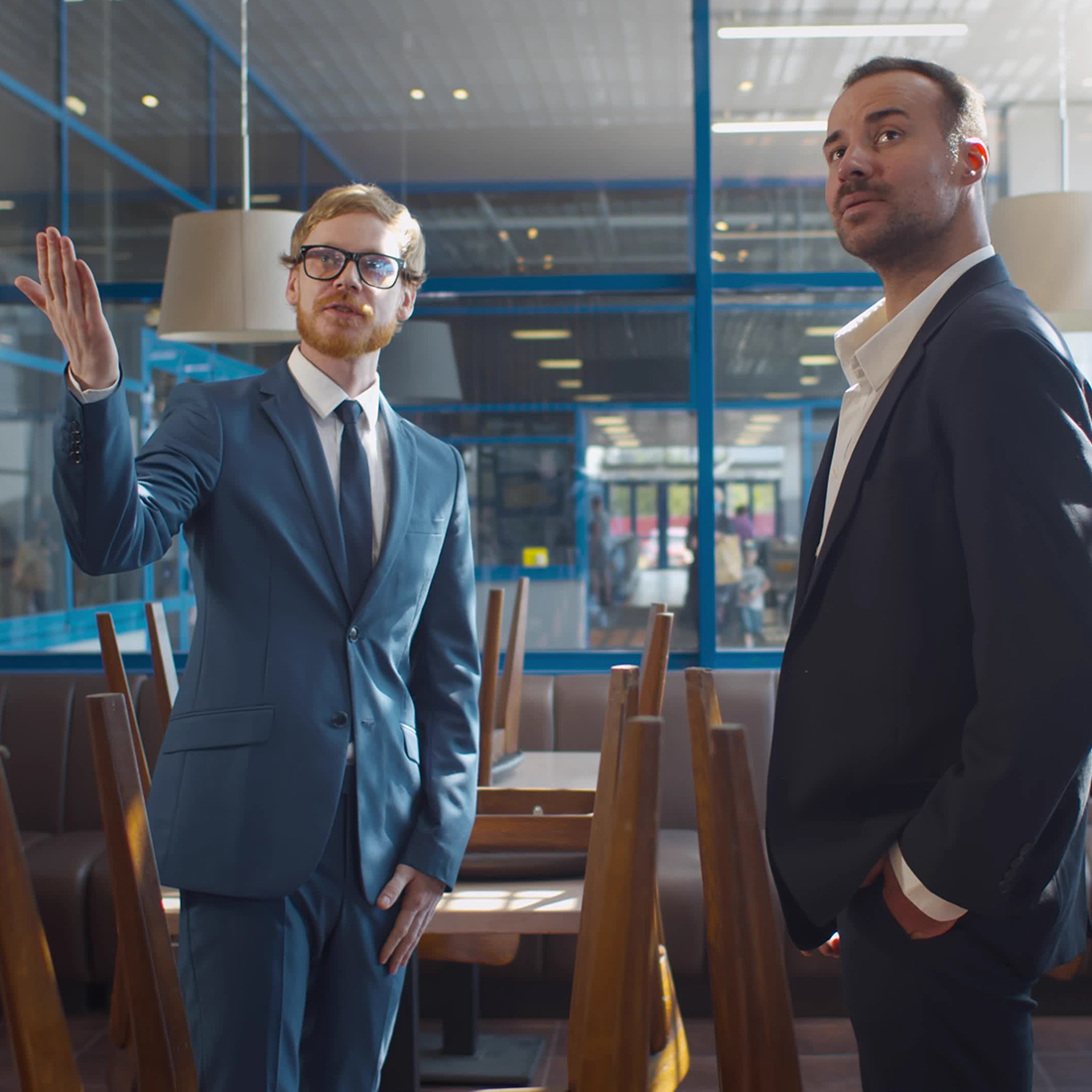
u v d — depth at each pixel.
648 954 0.90
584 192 4.34
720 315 4.29
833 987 3.32
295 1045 1.46
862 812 1.26
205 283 3.16
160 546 1.44
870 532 1.27
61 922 3.25
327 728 1.50
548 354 4.33
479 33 4.40
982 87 4.30
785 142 4.28
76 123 4.39
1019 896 1.15
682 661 4.27
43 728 3.82
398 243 1.68
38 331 4.35
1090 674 1.09
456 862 1.58
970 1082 1.24
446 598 1.74
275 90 4.42
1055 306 3.24
